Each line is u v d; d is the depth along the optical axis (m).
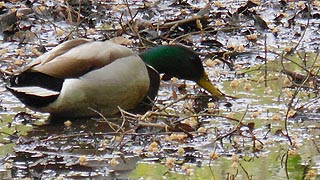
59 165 10.41
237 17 17.03
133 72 12.05
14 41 15.73
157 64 12.97
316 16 17.44
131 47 15.21
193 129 11.52
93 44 12.02
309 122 11.97
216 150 10.94
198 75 13.09
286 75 13.83
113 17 17.20
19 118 12.09
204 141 11.20
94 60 11.84
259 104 12.70
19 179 9.95
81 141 11.23
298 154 10.79
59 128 11.74
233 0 18.77
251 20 17.12
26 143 11.12
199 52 15.25
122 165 10.41
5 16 16.09
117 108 12.16
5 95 13.02
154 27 16.20
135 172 10.20
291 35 16.42
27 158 10.63
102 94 11.90
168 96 13.05
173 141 11.16
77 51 11.88
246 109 12.38
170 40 15.59
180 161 10.57
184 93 13.21
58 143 11.14
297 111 12.31
